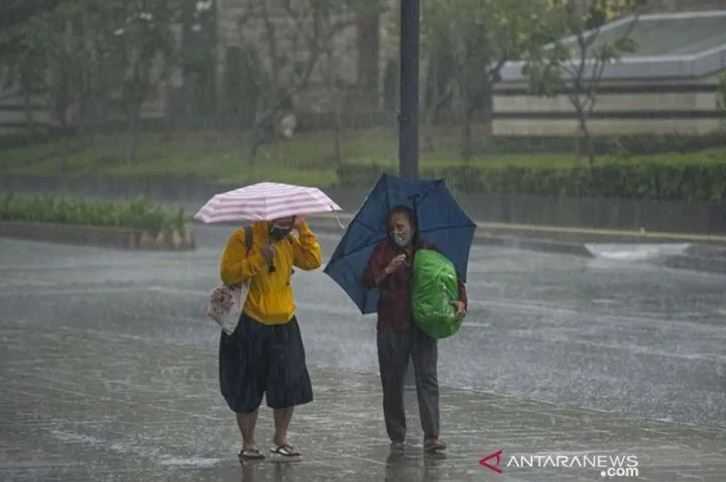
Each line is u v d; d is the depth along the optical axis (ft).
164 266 231.91
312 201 76.74
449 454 80.02
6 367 118.83
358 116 492.95
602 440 84.94
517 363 123.85
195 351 130.21
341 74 513.86
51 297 183.83
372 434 86.74
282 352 77.66
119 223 277.44
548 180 319.47
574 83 363.35
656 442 84.28
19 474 74.64
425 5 390.83
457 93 442.50
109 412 95.45
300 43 515.50
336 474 74.18
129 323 154.92
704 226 285.02
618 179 302.45
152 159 501.56
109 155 523.29
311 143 482.69
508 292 189.37
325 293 189.67
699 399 104.01
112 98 546.67
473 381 113.50
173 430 88.33
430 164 366.02
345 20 507.71
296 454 79.20
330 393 103.96
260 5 488.85
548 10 354.54
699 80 360.89
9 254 256.73
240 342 77.36
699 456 79.56
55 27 485.15
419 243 79.66
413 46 96.12
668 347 134.51
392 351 80.12
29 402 99.76
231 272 76.23
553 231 295.69
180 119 531.09
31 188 501.97
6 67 525.34
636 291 190.90
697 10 412.36
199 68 508.94
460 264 80.23
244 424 78.38
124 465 77.15
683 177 291.38
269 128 493.77
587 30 384.06
